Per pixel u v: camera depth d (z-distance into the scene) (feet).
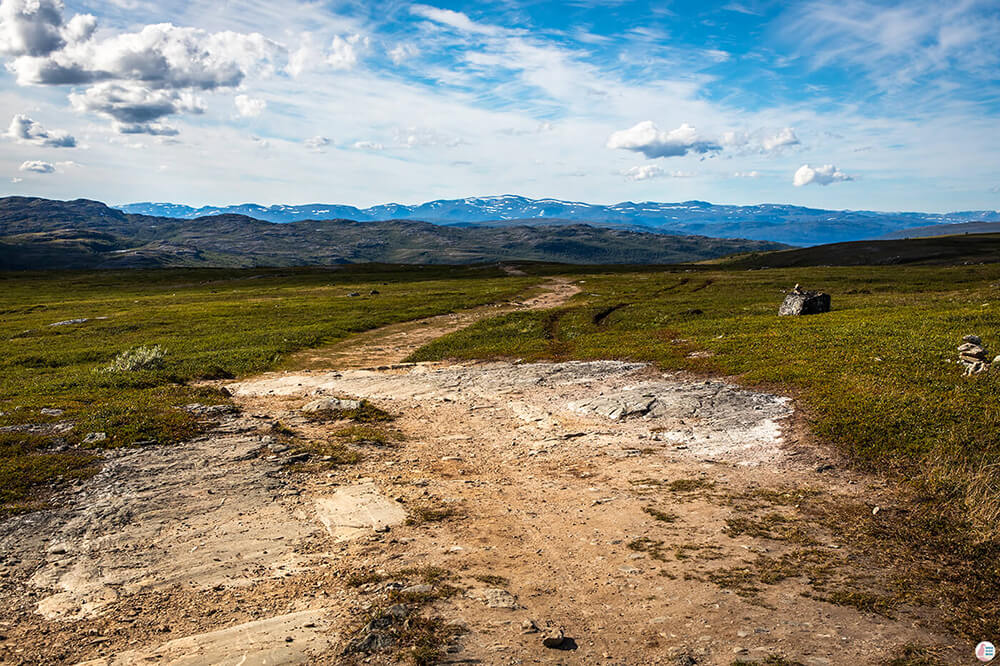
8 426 60.18
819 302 152.97
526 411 76.89
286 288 357.61
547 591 31.27
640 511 42.86
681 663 24.06
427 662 24.20
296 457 55.42
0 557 35.53
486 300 263.29
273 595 31.19
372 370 115.75
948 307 143.54
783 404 67.15
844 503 42.45
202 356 133.49
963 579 31.65
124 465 51.24
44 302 296.30
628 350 113.60
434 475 52.80
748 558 34.53
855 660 24.50
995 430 49.96
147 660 24.97
